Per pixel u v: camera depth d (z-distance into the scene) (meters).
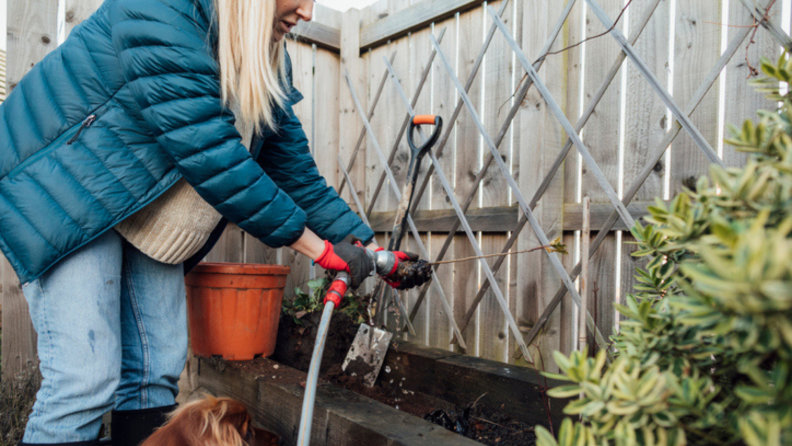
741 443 0.72
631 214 1.66
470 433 1.58
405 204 1.90
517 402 1.65
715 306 0.50
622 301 1.69
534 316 1.92
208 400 1.06
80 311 1.21
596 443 0.67
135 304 1.47
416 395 2.01
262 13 1.22
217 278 1.92
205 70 1.17
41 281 1.21
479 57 2.06
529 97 1.92
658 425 0.62
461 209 2.16
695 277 0.45
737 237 0.46
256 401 1.72
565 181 1.89
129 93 1.20
